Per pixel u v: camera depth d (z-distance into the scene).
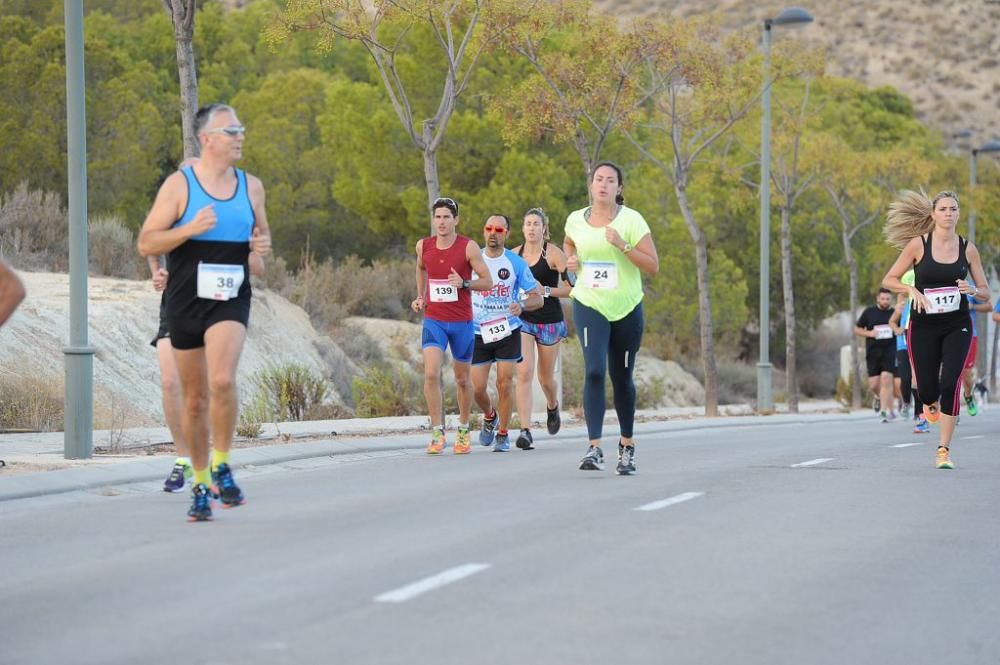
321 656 8.81
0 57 57.12
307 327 46.53
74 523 14.71
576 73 40.78
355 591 10.88
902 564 12.52
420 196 60.31
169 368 17.45
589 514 15.25
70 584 11.30
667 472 19.98
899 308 37.41
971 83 164.50
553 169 60.91
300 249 68.50
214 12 91.62
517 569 11.86
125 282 40.97
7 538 13.74
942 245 20.53
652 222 72.12
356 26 31.91
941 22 172.88
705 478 19.08
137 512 15.56
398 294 58.53
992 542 13.84
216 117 14.01
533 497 16.81
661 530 14.09
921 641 9.74
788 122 56.22
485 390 24.36
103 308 36.81
